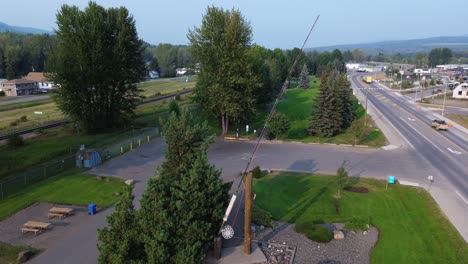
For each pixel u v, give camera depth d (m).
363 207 26.80
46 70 47.38
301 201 27.72
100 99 50.62
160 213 16.89
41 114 66.81
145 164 36.91
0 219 24.56
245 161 38.12
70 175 33.41
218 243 19.55
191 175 18.44
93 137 48.38
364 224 23.58
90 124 50.41
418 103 83.25
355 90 109.25
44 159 37.94
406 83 120.31
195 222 17.58
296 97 94.25
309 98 90.81
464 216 25.25
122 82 52.06
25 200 27.70
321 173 34.25
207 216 19.17
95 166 36.22
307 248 21.19
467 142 47.12
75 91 47.91
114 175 33.50
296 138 49.56
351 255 20.53
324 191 29.62
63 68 46.38
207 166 19.53
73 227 23.59
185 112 22.59
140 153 41.03
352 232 23.17
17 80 109.31
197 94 50.59
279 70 95.81
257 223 23.80
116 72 50.50
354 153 41.56
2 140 46.31
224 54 47.25
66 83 47.31
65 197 28.39
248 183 19.33
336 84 52.16
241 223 23.92
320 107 49.22
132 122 56.38
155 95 91.00
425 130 54.25
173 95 91.88
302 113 69.56
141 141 46.44
